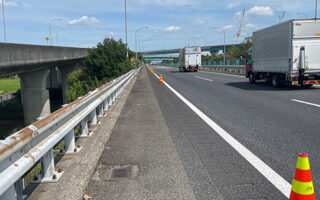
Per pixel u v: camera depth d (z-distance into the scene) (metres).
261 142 5.75
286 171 4.20
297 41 15.03
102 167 4.54
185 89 18.27
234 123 7.65
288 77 15.48
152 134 6.60
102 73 32.97
